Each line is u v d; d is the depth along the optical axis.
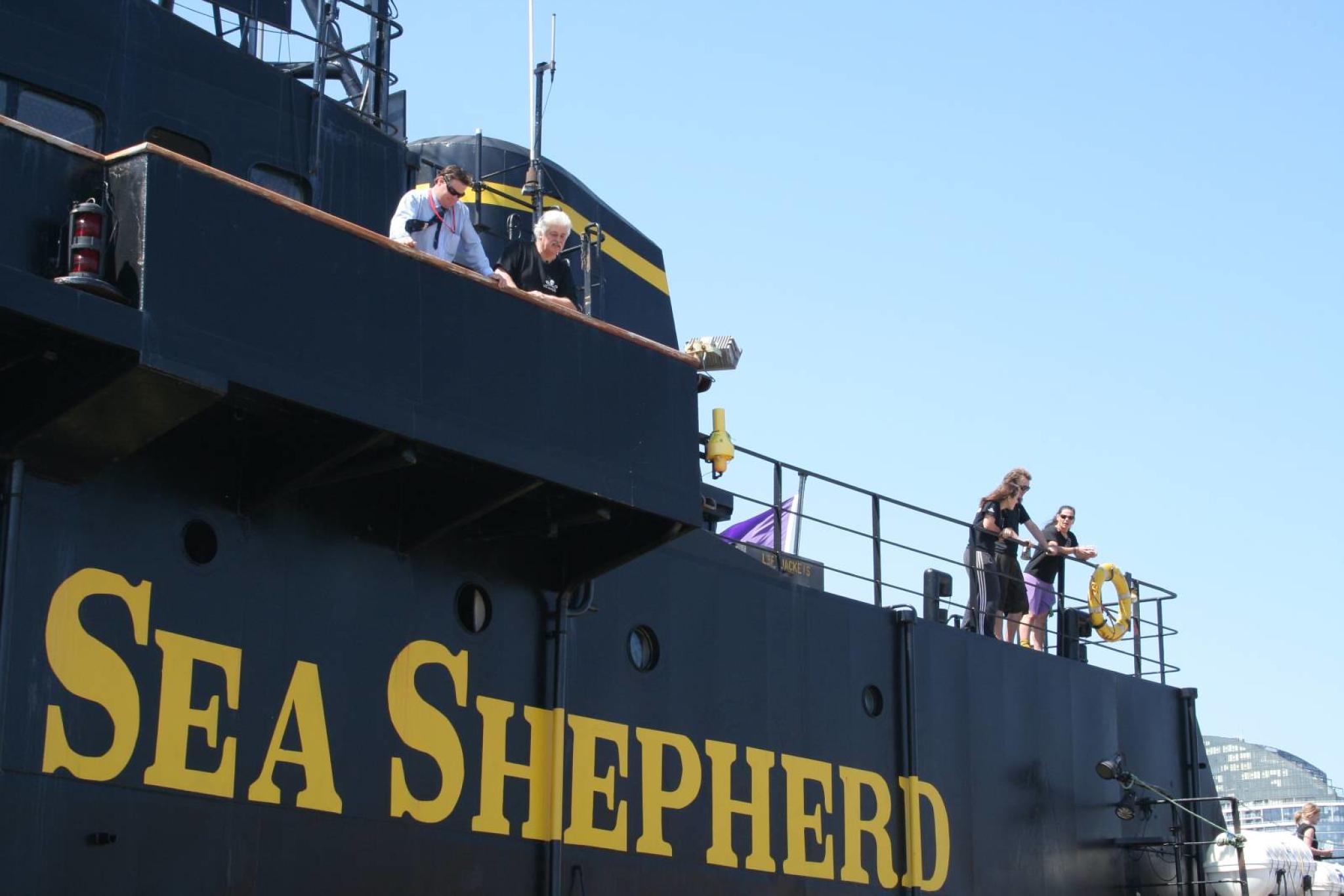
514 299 26.66
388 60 34.72
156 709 23.94
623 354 28.39
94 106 26.67
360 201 30.44
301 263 23.67
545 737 29.69
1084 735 43.19
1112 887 42.88
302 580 26.30
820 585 38.91
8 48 25.80
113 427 22.77
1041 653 42.50
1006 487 43.28
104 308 21.31
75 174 22.22
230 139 28.36
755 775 33.88
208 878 24.16
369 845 26.44
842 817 35.75
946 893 37.88
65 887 22.48
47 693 22.72
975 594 42.44
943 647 39.38
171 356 21.89
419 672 27.78
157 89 27.48
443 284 25.61
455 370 25.53
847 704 36.59
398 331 24.83
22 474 22.89
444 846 27.59
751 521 41.62
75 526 23.47
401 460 24.86
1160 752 46.03
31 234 21.66
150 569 24.27
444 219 27.67
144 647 23.95
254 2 29.53
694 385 29.70
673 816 31.89
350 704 26.62
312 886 25.52
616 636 31.69
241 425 25.02
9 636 22.34
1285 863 45.75
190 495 24.98
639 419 28.44
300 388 23.38
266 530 25.94
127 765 23.45
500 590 29.52
